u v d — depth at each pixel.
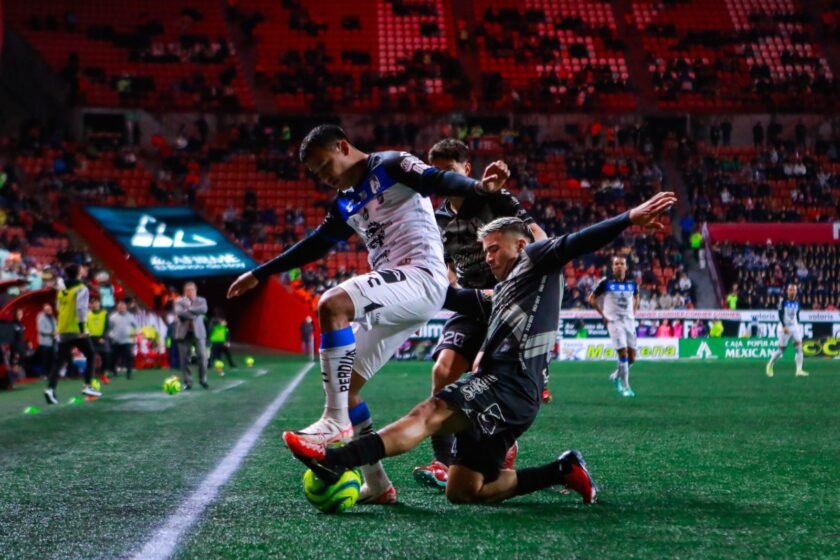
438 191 4.45
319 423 4.38
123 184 34.66
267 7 43.91
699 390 14.60
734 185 35.84
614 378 13.94
